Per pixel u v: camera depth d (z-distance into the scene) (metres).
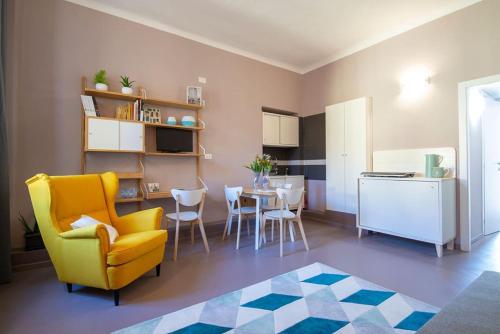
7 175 2.48
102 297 2.16
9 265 2.46
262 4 3.40
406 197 3.38
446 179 3.17
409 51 3.83
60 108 3.15
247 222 4.24
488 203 4.00
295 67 5.47
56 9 3.14
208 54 4.34
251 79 4.86
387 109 4.09
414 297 2.12
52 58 3.11
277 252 3.27
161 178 3.88
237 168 4.64
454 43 3.38
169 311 1.95
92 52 3.36
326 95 5.09
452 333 1.21
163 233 2.57
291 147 5.73
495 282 1.73
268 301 2.07
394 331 1.68
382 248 3.42
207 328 1.73
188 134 4.06
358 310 1.93
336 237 3.95
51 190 2.19
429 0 3.28
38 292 2.26
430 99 3.60
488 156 4.03
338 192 4.71
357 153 4.38
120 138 3.30
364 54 4.42
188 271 2.69
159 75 3.85
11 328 1.75
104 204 2.79
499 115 4.31
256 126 4.91
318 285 2.35
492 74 3.07
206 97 4.30
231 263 2.91
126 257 2.09
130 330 1.72
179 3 3.38
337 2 3.34
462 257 3.06
